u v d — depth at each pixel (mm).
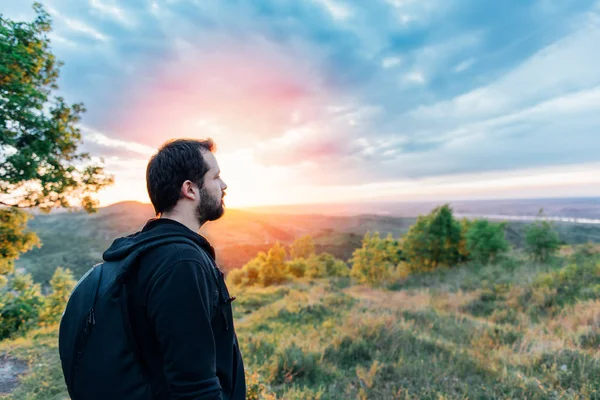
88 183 9023
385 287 16406
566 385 3779
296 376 4375
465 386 3799
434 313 7871
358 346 5113
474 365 4414
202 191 1087
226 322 1055
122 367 854
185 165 1053
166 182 1047
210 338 898
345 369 4594
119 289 902
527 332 5996
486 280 12172
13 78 7113
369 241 19828
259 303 11359
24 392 3811
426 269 19906
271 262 24141
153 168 1073
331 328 6664
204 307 904
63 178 8430
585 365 4102
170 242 947
